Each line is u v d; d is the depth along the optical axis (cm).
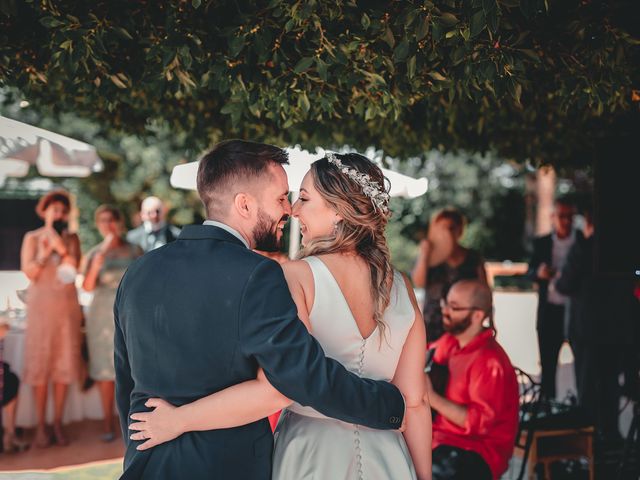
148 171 1504
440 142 457
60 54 245
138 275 178
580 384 542
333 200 192
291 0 234
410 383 202
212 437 170
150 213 601
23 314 537
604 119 385
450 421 327
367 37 254
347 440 190
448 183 1711
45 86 385
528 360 761
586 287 527
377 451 192
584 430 390
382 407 175
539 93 334
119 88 317
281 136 408
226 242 175
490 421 317
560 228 603
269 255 446
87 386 568
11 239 1222
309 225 198
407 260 1686
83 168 556
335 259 190
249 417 167
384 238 199
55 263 515
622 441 459
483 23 215
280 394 167
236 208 180
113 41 254
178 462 168
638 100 300
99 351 532
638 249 364
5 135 427
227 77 262
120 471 462
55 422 524
